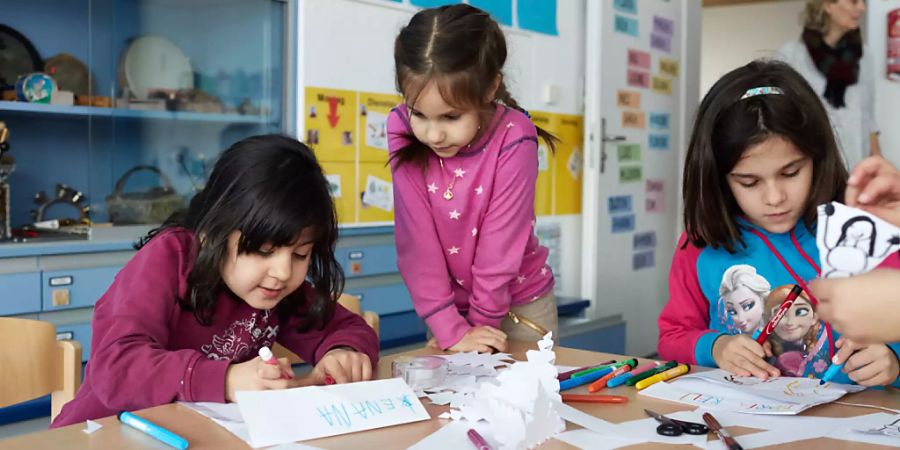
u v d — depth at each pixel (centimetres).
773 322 120
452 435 82
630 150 402
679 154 443
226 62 272
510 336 151
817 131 122
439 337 132
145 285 105
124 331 100
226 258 103
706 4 579
